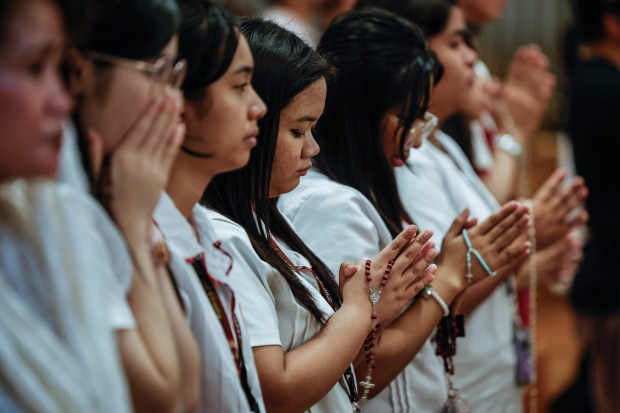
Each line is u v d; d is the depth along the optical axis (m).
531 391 2.92
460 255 2.27
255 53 1.92
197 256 1.62
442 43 2.73
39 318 1.23
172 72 1.43
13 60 1.18
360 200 2.24
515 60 3.50
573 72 4.25
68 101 1.25
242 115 1.59
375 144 2.31
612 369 3.99
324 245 2.18
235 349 1.66
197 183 1.61
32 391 1.18
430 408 2.33
